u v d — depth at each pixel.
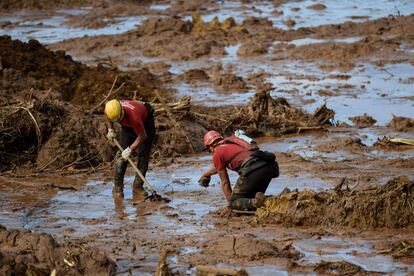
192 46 68.75
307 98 50.75
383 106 48.28
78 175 34.94
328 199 26.89
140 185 31.98
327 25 78.00
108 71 50.00
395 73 57.81
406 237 25.00
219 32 75.19
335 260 23.12
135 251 24.53
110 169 35.75
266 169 27.89
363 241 24.78
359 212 26.19
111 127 31.44
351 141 39.12
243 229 26.41
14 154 36.22
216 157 28.11
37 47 52.81
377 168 34.56
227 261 23.42
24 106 37.12
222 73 59.62
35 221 28.20
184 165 36.47
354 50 64.88
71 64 51.62
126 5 97.06
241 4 99.00
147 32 76.25
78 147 36.50
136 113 30.92
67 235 26.42
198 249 24.58
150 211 29.30
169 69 61.81
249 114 43.59
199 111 44.66
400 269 22.50
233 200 28.08
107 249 24.80
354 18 85.56
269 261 23.27
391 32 73.56
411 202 26.09
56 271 21.59
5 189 32.69
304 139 41.19
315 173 33.91
